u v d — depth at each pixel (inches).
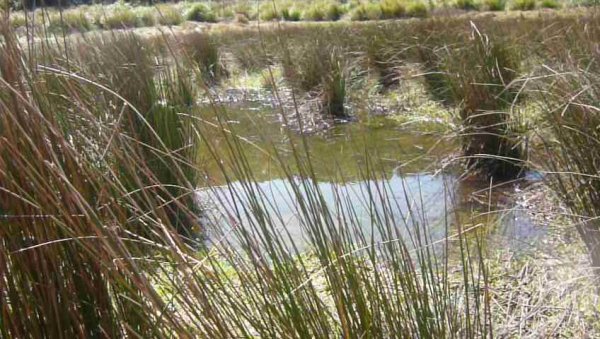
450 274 111.5
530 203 153.3
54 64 86.7
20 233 64.0
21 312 64.8
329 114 269.9
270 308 66.7
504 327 90.7
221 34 470.6
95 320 67.9
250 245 67.0
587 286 104.9
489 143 186.4
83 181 67.9
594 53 137.9
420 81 296.0
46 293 64.7
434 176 175.0
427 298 72.5
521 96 197.9
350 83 300.5
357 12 631.2
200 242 70.3
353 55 344.5
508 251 122.6
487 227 134.1
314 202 70.9
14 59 65.6
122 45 191.8
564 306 98.7
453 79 210.1
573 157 120.2
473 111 190.2
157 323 62.2
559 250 122.0
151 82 158.7
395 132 246.8
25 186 63.5
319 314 67.7
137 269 59.5
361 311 69.0
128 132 135.9
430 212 155.6
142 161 68.5
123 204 73.9
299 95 293.4
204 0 626.8
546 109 143.6
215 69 361.1
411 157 209.3
